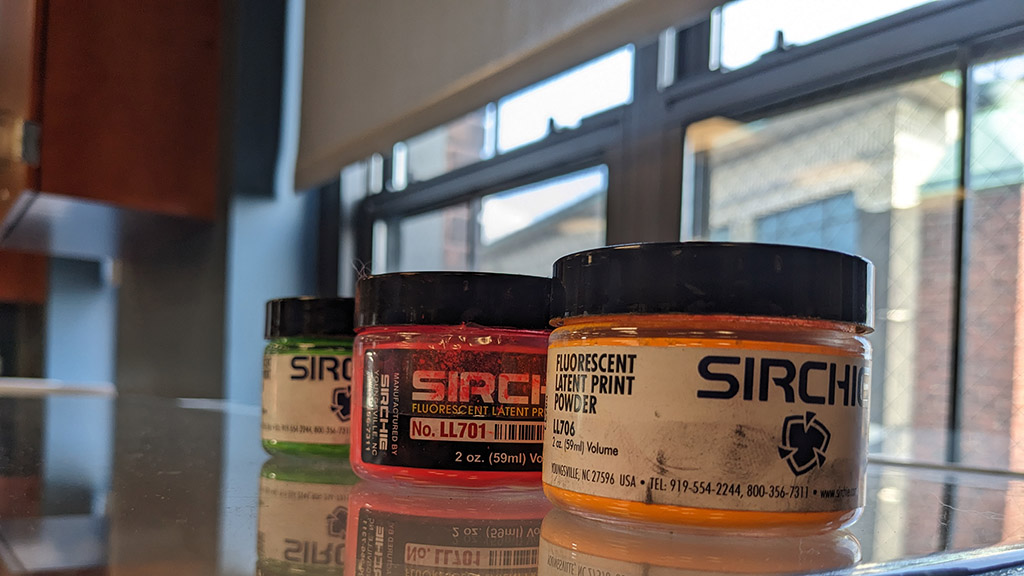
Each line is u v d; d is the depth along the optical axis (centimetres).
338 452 53
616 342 31
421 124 131
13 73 146
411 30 136
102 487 44
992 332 107
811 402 31
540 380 41
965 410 107
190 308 184
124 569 26
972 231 107
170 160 159
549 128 139
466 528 33
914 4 90
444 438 40
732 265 30
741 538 31
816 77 99
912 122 112
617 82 126
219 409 136
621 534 33
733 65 110
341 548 29
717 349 30
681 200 114
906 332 129
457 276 40
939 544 32
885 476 65
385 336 41
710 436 30
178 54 160
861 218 127
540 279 41
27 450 64
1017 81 98
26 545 29
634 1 93
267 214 176
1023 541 33
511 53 112
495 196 159
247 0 173
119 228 175
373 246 185
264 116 176
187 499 40
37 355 226
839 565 28
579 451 33
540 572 26
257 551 29
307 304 54
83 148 146
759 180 124
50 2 141
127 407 135
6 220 161
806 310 31
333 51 161
